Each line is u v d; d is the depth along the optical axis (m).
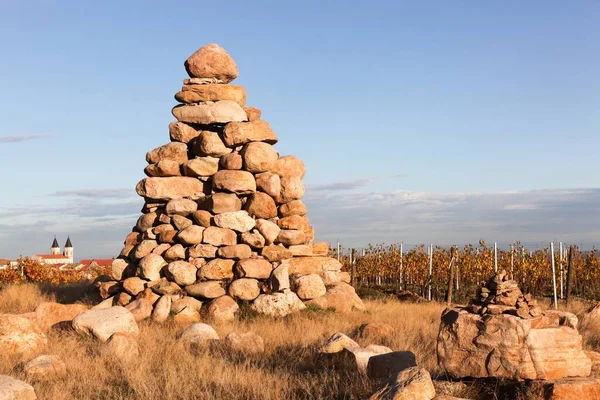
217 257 18.45
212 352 11.78
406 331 13.92
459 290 29.56
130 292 18.03
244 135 19.27
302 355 11.43
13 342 11.70
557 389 7.67
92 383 9.55
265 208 19.20
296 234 19.27
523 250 30.00
